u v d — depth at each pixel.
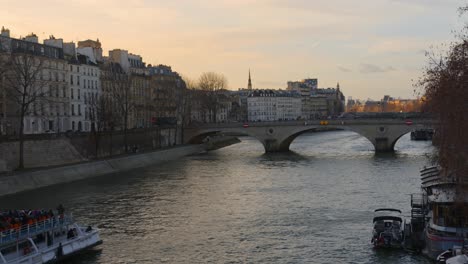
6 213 47.69
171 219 60.78
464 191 40.59
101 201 71.81
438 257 41.16
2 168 90.75
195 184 87.44
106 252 48.28
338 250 47.62
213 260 45.62
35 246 43.22
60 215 47.62
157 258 46.38
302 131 152.00
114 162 110.44
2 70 104.38
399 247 47.38
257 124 154.25
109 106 141.88
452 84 39.84
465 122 38.19
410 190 76.81
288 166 112.25
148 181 91.50
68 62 139.50
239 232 54.62
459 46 40.59
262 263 44.66
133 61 197.25
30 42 126.50
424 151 141.25
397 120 140.25
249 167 112.12
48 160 102.00
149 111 188.88
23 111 91.56
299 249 48.28
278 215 62.12
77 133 114.75
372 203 67.81
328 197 72.94
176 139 165.62
